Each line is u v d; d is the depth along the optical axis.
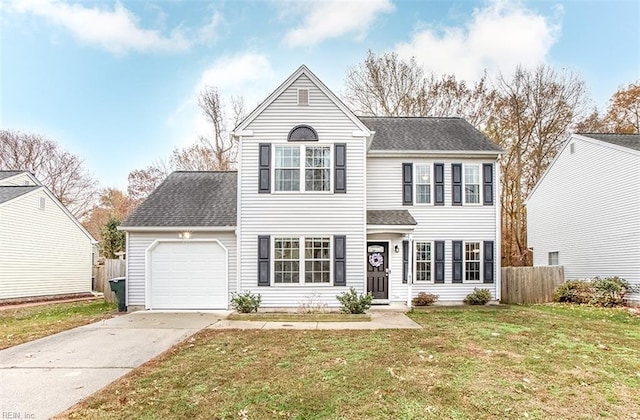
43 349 7.97
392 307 13.45
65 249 21.12
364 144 12.94
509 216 28.05
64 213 21.11
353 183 12.86
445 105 27.92
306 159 12.91
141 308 13.49
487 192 15.38
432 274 15.05
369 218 13.92
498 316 12.05
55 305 17.17
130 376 6.12
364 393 5.27
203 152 32.84
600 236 17.25
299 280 12.64
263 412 4.69
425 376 5.96
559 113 26.34
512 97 27.08
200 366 6.59
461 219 15.29
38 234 19.27
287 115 12.95
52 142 38.47
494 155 15.35
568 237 19.36
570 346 8.01
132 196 37.44
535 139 27.09
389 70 28.02
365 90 28.23
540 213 21.80
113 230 25.66
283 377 5.96
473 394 5.24
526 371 6.25
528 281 16.41
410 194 15.23
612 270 16.53
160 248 13.55
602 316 12.44
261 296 12.59
